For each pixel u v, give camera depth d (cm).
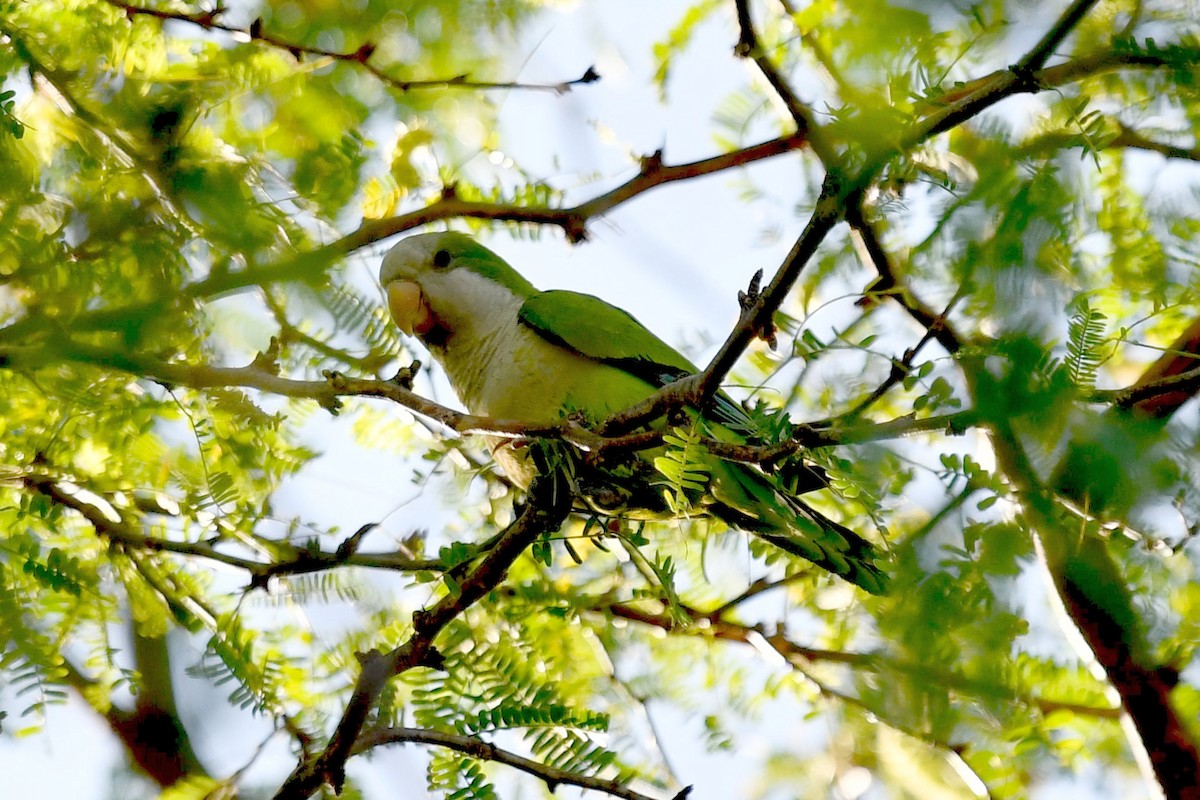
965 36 488
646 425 562
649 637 793
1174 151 680
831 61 588
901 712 508
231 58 720
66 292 507
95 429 661
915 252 508
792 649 776
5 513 681
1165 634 655
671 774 715
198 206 521
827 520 675
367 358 704
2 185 524
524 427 544
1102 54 585
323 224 687
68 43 645
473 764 570
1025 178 471
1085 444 449
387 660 579
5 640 565
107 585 666
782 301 516
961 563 479
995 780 729
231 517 679
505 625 714
